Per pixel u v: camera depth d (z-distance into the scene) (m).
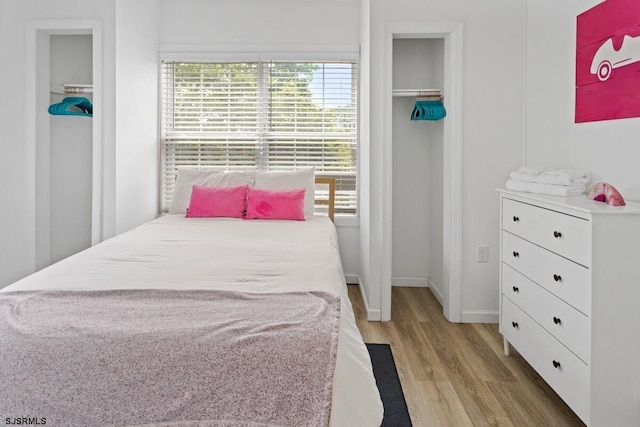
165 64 4.18
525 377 2.40
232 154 4.25
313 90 4.20
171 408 1.12
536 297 2.18
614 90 2.14
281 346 1.24
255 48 4.14
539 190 2.37
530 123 3.09
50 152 3.86
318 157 4.24
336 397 1.14
